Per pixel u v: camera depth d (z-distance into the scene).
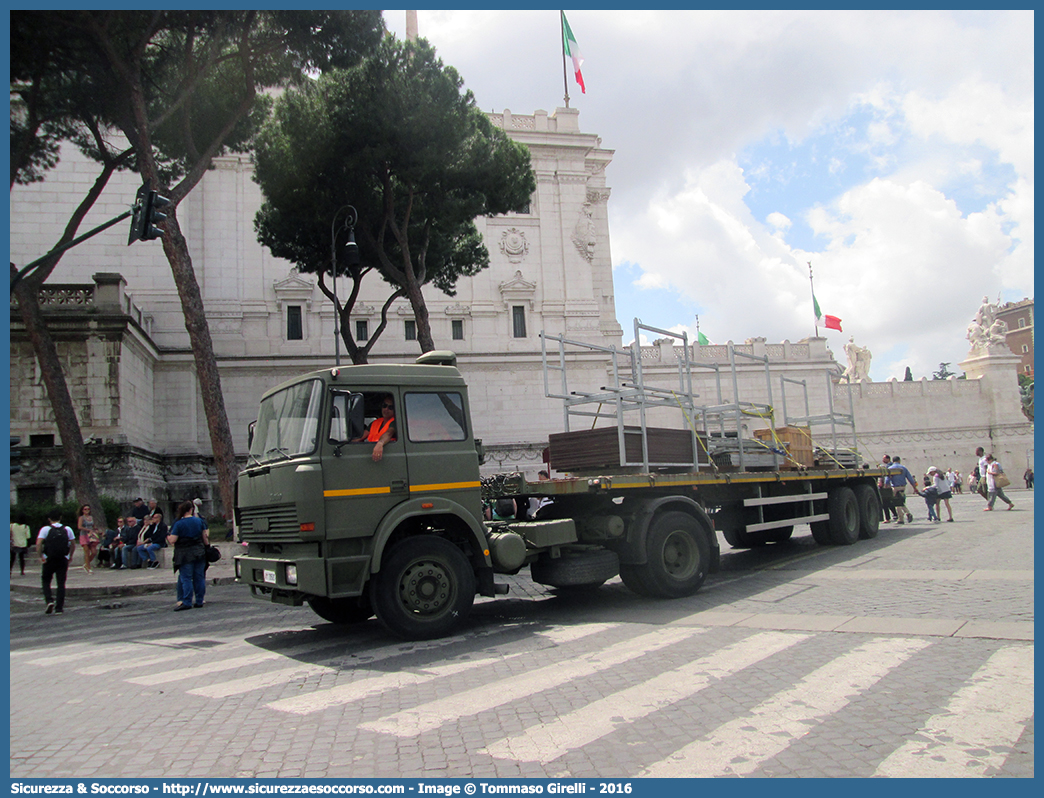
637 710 5.02
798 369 44.34
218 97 21.03
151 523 19.17
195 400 34.81
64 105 19.84
